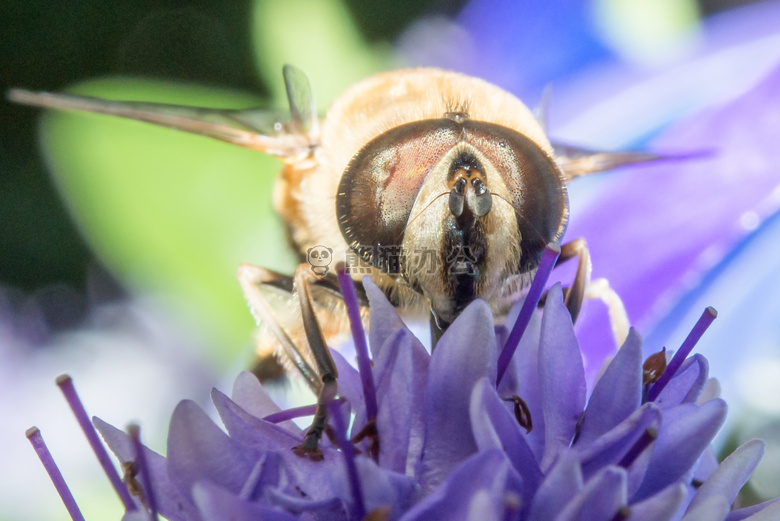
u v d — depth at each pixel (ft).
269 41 0.20
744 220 0.18
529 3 0.22
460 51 0.23
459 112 0.15
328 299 0.15
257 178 0.18
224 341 0.19
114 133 0.18
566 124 0.21
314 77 0.20
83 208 0.18
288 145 0.16
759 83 0.19
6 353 0.22
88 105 0.16
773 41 0.19
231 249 0.18
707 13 0.21
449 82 0.15
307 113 0.16
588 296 0.15
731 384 0.17
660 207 0.18
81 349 0.22
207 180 0.18
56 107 0.16
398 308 0.15
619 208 0.18
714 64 0.20
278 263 0.17
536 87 0.21
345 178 0.15
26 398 0.21
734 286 0.17
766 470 0.17
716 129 0.19
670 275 0.18
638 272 0.18
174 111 0.16
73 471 0.19
